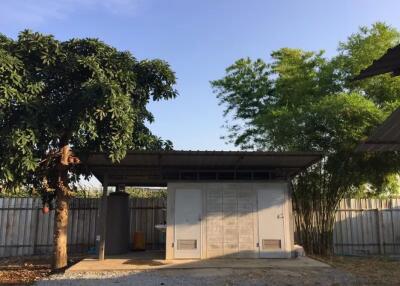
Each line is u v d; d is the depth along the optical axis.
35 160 9.20
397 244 14.99
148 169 12.18
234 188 11.61
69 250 14.97
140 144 11.75
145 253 13.08
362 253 14.79
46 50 9.77
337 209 14.57
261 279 8.74
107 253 12.59
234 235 11.38
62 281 8.64
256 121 13.95
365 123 11.65
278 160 11.00
